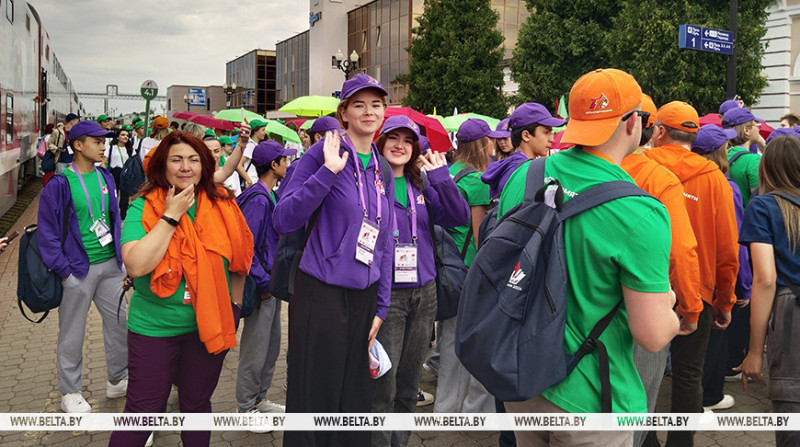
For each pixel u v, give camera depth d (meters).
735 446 3.56
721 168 3.92
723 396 4.17
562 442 1.93
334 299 2.64
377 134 3.22
